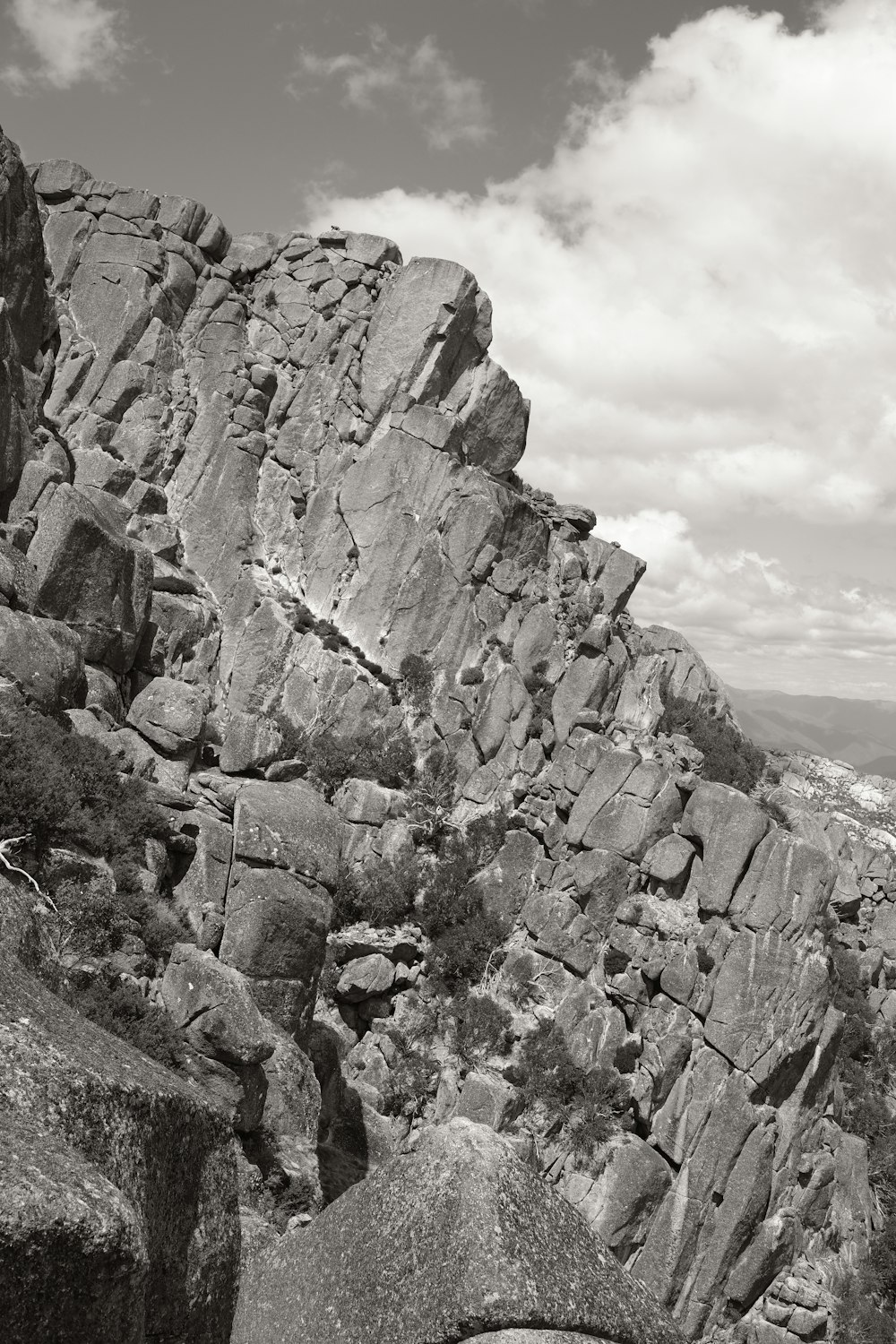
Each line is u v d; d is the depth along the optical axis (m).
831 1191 49.81
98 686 39.62
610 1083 47.47
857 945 63.31
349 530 59.78
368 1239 9.57
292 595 58.62
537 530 61.34
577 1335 8.41
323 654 56.06
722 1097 47.88
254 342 62.88
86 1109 9.20
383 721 55.78
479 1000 48.69
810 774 86.94
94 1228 7.43
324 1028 44.59
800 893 50.03
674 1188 46.97
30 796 24.72
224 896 32.22
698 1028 49.28
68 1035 10.52
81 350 58.59
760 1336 45.75
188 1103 11.04
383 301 61.62
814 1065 49.78
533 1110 46.34
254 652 55.91
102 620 41.44
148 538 55.50
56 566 39.44
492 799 55.41
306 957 32.97
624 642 62.81
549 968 50.06
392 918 50.44
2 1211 7.07
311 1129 26.97
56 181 60.91
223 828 32.75
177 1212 10.28
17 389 41.47
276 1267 10.52
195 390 60.53
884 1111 54.66
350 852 51.91
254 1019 23.69
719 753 60.41
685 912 51.56
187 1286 10.04
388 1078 46.12
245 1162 22.98
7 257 41.81
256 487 60.03
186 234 61.75
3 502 39.66
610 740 56.25
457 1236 8.82
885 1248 49.59
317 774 53.34
